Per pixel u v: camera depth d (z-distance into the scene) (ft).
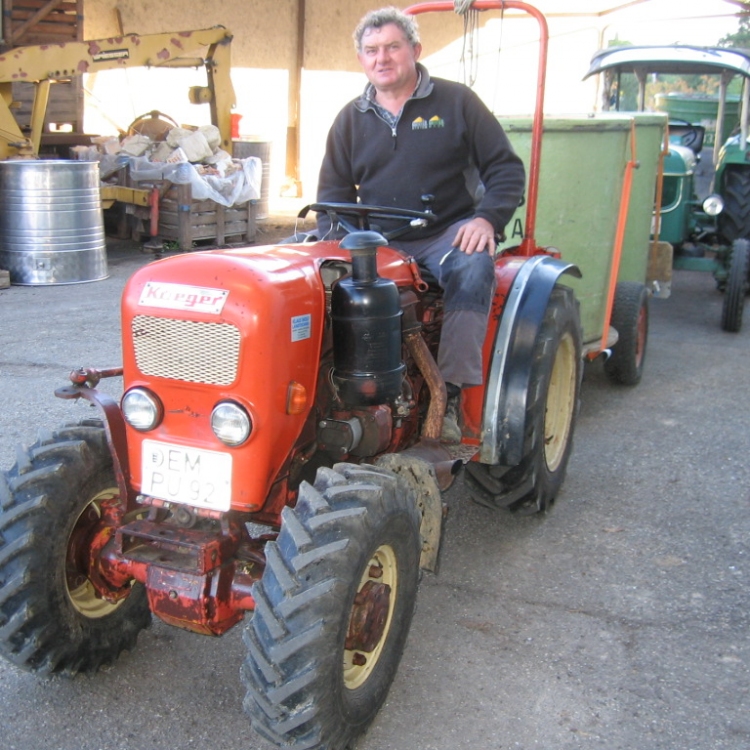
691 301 26.18
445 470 9.22
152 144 33.55
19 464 8.39
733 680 8.87
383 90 10.53
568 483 13.46
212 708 8.50
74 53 30.25
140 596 9.29
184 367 7.73
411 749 7.95
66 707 8.49
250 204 34.09
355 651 7.79
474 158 10.74
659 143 17.87
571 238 15.20
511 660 9.20
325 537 7.15
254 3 45.98
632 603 10.25
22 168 25.93
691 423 15.97
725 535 11.82
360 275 8.30
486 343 10.65
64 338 20.74
